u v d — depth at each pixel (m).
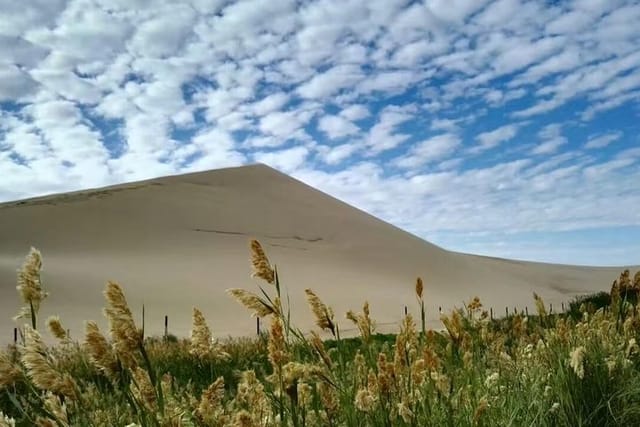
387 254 91.62
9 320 40.97
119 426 3.06
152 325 44.62
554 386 4.00
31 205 85.75
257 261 2.87
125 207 90.12
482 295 80.50
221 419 2.54
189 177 113.25
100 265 65.12
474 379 3.87
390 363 3.16
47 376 2.42
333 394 3.00
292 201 109.88
